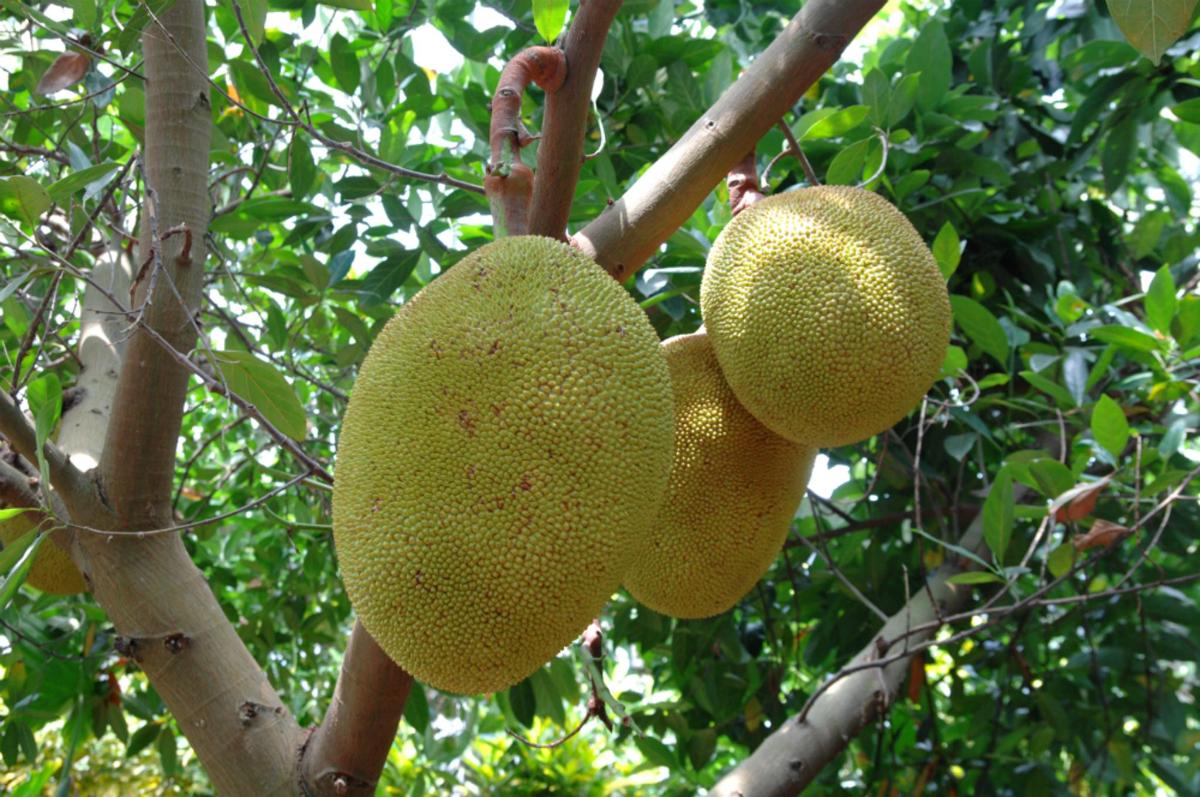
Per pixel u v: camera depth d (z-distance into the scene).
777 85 1.35
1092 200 2.94
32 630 2.39
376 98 2.47
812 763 2.11
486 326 1.15
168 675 1.53
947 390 2.51
